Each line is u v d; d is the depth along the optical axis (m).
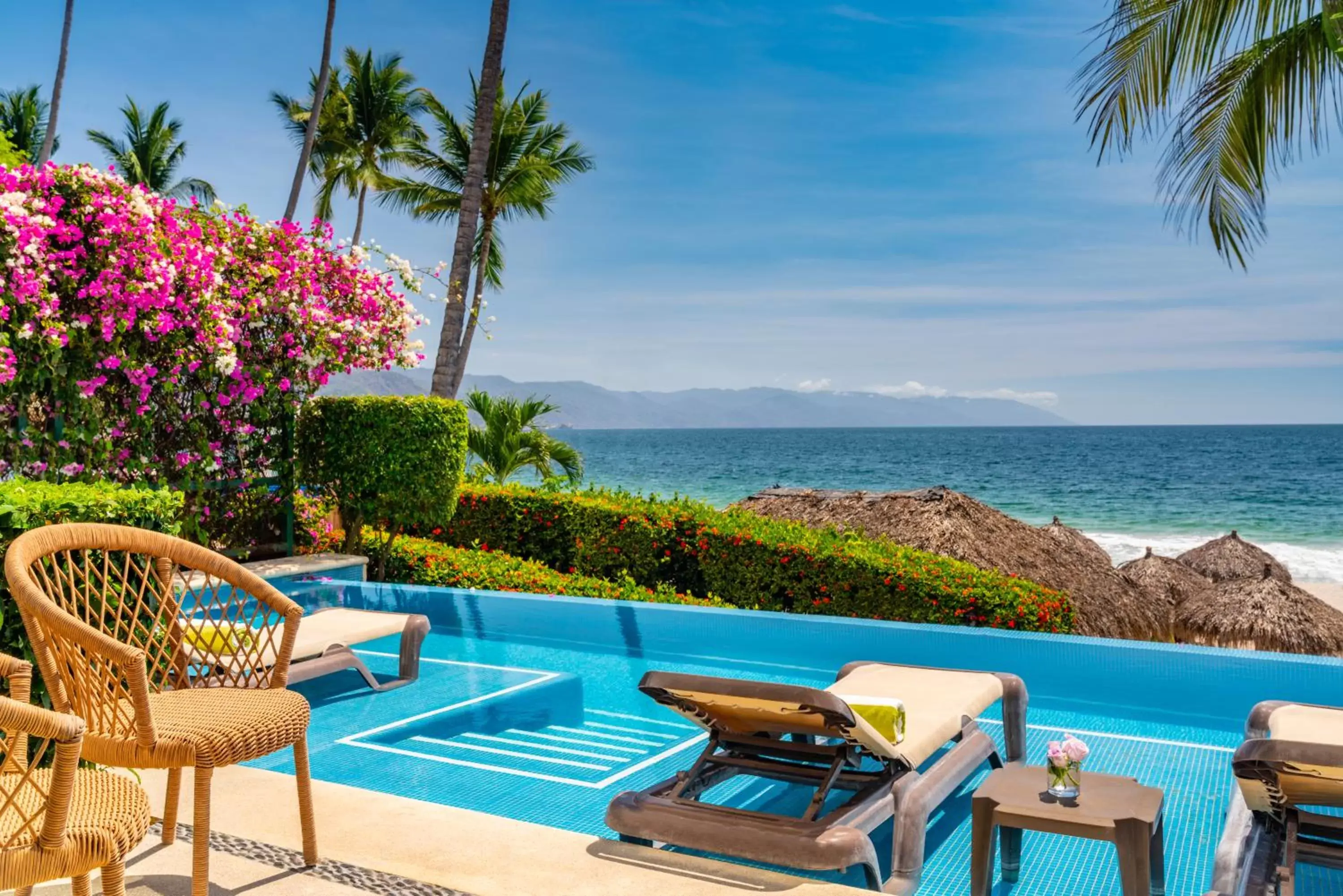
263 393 9.25
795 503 13.56
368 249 10.79
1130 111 8.95
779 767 3.92
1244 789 3.19
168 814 3.37
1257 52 8.46
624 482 77.69
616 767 5.10
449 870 3.26
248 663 3.49
